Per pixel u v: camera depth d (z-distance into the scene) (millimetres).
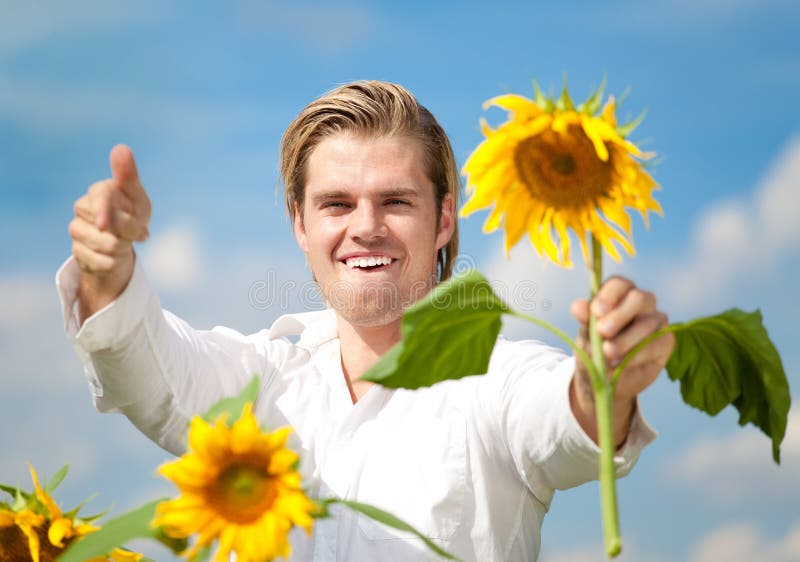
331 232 2150
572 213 928
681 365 1099
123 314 1502
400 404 2066
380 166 2129
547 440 1461
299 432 2098
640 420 1212
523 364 1872
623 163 898
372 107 2164
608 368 1067
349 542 1932
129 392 1756
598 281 945
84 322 1507
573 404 1339
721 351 1069
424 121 2230
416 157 2168
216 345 2158
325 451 2059
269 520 852
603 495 875
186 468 861
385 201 2148
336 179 2133
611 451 888
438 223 2279
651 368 1068
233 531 851
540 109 909
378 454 2012
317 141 2201
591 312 939
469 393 2002
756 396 1085
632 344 974
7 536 1046
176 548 929
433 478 1941
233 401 956
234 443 859
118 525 918
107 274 1467
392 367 953
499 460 1957
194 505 859
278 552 850
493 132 912
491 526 1931
